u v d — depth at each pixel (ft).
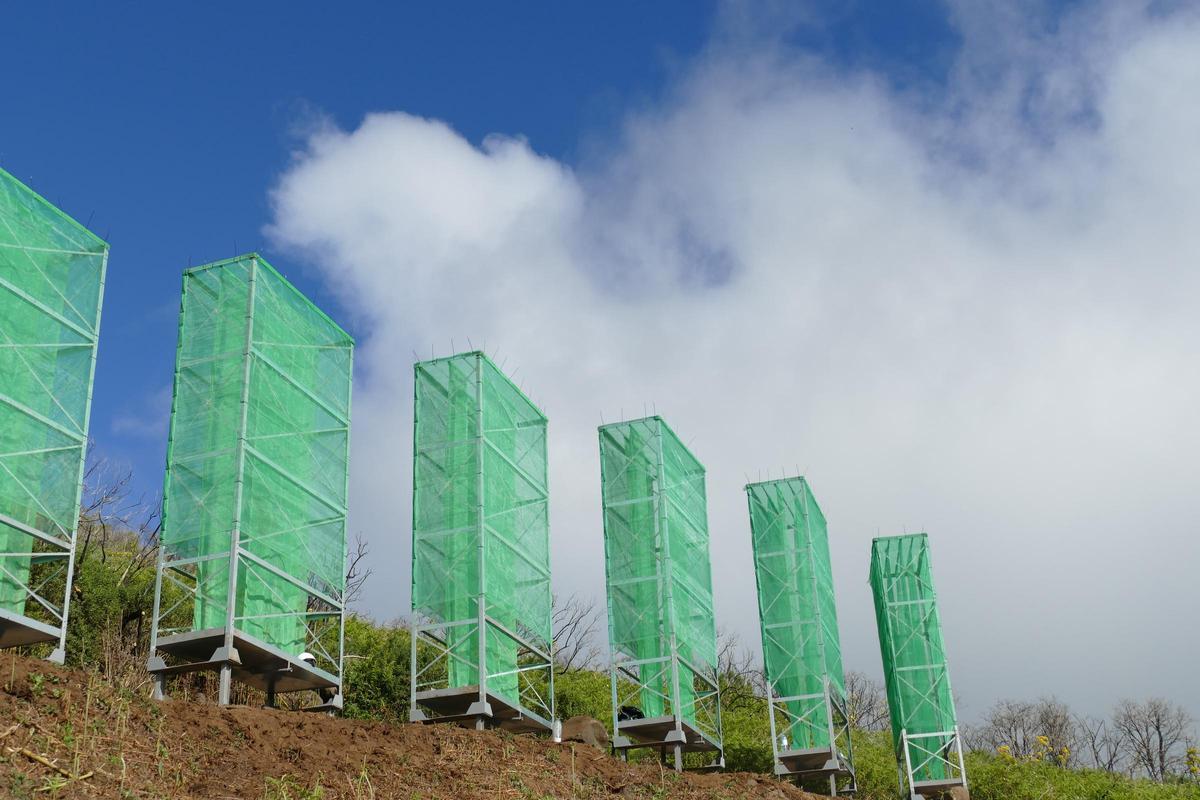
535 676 119.75
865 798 108.27
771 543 104.47
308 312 80.33
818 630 100.07
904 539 113.80
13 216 64.49
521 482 89.10
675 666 89.61
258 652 68.59
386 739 64.13
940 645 109.09
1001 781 119.24
